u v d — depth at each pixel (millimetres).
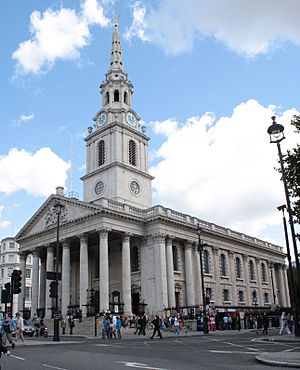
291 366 14258
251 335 37938
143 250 57625
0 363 16047
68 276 56219
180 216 61312
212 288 63562
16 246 102062
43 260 68312
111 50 76688
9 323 24594
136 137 69812
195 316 50438
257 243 78312
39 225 63062
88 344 28938
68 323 49312
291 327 42562
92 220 54438
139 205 65562
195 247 62312
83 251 54469
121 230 55000
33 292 61094
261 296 75812
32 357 18562
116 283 59094
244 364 15250
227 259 69500
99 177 66312
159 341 31969
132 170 66312
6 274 99688
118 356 18781
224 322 50469
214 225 68062
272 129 27156
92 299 51750
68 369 13820
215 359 17203
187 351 21594
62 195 60500
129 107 71625
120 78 72875
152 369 13445
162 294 53656
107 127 67500
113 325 38625
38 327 46812
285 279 86250
